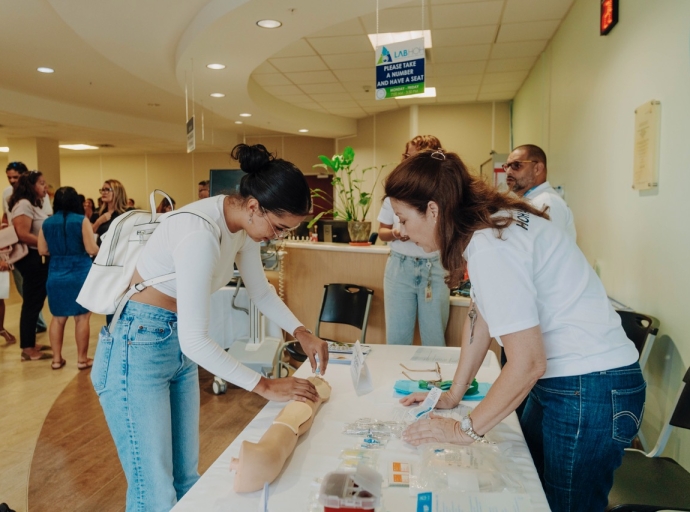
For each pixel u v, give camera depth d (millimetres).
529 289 1134
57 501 2355
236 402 3514
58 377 4004
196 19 4047
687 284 2025
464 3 4043
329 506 859
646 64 2453
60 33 4668
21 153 9445
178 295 1331
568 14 4207
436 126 8055
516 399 1135
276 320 1796
